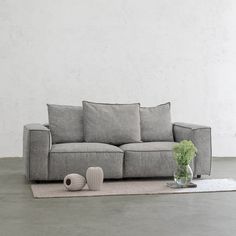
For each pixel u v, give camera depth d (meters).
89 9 8.84
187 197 5.65
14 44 8.59
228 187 6.20
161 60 9.10
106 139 7.02
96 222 4.54
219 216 4.80
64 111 7.12
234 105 9.34
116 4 8.93
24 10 8.61
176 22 9.12
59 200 5.43
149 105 9.10
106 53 8.93
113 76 8.97
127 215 4.81
